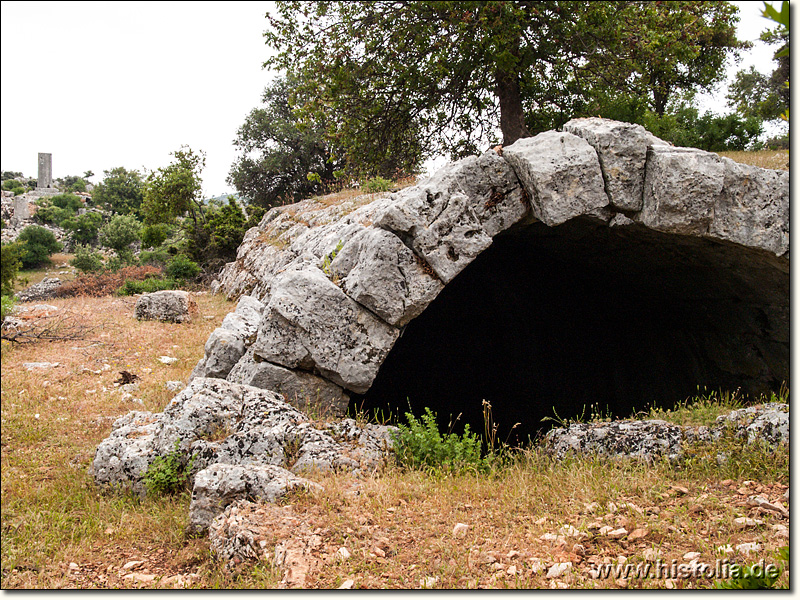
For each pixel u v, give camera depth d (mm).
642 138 7250
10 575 4930
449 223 7047
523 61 17266
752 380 10016
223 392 6609
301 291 7145
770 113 22297
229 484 5293
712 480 5406
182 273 25469
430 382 13570
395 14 17094
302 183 39875
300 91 18281
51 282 28234
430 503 5234
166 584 4570
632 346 12164
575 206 7219
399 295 7008
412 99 18750
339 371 7094
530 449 6684
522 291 13188
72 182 102688
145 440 6711
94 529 5656
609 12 16469
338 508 5043
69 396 9875
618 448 6078
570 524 4750
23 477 6934
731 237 7293
